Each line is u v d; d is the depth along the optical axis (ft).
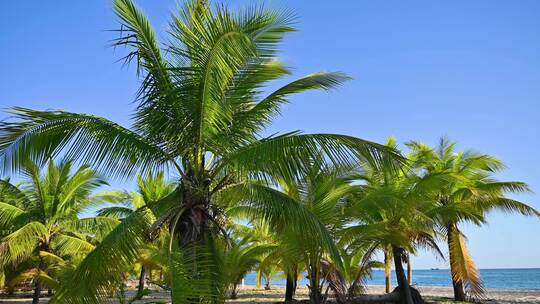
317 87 27.35
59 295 24.08
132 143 25.61
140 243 25.20
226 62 24.14
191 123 26.81
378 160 25.16
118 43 25.54
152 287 116.06
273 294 108.78
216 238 28.07
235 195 28.78
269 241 53.31
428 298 80.18
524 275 438.81
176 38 26.86
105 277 23.48
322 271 40.01
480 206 66.69
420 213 47.78
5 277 73.82
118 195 75.10
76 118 24.39
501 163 68.74
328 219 35.01
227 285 30.73
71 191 63.10
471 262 68.28
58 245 62.80
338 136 25.32
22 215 60.59
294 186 33.32
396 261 54.80
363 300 58.34
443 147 74.69
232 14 24.62
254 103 29.37
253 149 25.67
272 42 25.96
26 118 23.32
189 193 26.50
